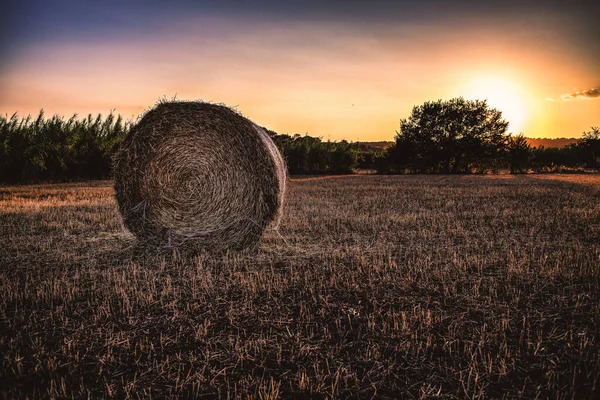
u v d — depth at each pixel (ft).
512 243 25.66
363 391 10.93
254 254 24.21
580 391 10.75
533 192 55.67
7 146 70.59
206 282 18.86
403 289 17.83
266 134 27.81
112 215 35.94
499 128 126.11
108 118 92.22
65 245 25.85
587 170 127.85
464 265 20.86
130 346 13.15
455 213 37.58
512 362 12.03
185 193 26.13
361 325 14.51
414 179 89.25
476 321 14.74
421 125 129.59
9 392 10.73
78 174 82.43
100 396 10.68
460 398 10.59
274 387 11.05
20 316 15.19
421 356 12.48
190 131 26.32
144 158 26.78
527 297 16.78
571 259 21.56
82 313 15.57
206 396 10.71
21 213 36.47
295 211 38.52
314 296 17.08
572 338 13.42
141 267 21.54
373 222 32.86
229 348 13.03
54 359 12.26
